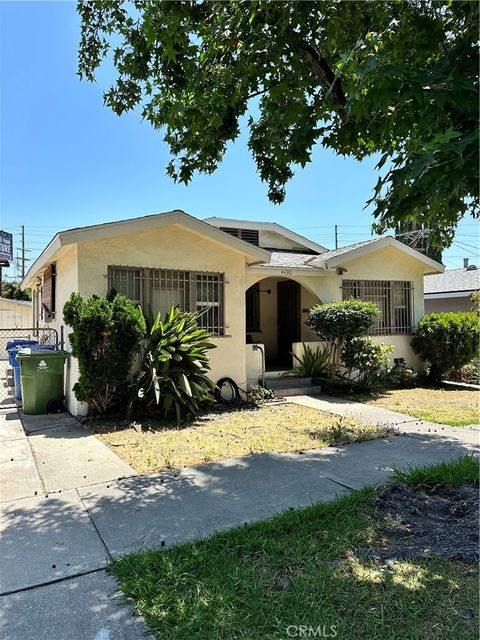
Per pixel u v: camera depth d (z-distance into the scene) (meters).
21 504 3.82
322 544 3.04
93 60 5.68
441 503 3.77
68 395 8.17
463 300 18.14
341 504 3.64
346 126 3.51
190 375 7.55
